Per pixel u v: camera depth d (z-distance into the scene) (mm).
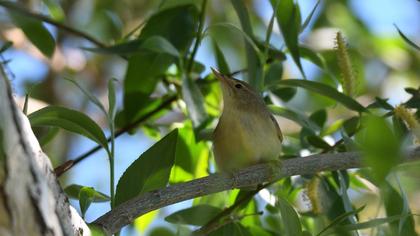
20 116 6375
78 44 16750
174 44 11883
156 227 10742
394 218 8180
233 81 10477
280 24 10750
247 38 10477
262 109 10422
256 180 8859
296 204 11500
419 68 17469
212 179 8445
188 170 11633
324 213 9758
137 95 11992
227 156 10289
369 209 13906
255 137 10133
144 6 17078
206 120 10766
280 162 8922
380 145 5223
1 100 6145
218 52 12109
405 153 8641
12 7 11461
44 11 15602
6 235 6141
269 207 11117
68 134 16531
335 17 16938
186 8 12094
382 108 9883
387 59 17391
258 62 11039
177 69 12172
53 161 16000
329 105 14141
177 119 14766
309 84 10109
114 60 17500
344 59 9922
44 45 11586
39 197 6406
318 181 9906
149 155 8516
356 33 17062
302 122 10414
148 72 11914
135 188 8414
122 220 7738
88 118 8250
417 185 9883
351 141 9219
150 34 11898
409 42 9586
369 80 17406
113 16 15500
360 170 9844
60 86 16672
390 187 9102
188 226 10492
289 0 10711
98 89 17297
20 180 6258
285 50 11750
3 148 6133
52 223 6547
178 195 8102
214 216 9883
